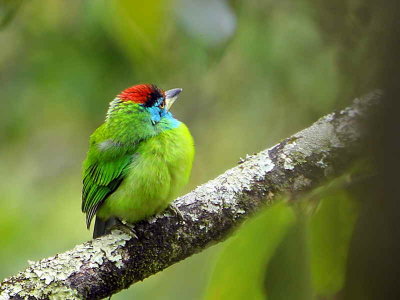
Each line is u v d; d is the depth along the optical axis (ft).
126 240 20.58
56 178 48.55
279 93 38.17
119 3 20.01
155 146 22.82
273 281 13.87
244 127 42.50
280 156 21.25
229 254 14.23
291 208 14.32
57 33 39.55
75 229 46.88
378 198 10.09
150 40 20.39
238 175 21.30
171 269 39.58
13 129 42.68
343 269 13.69
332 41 27.40
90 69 38.55
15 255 44.21
